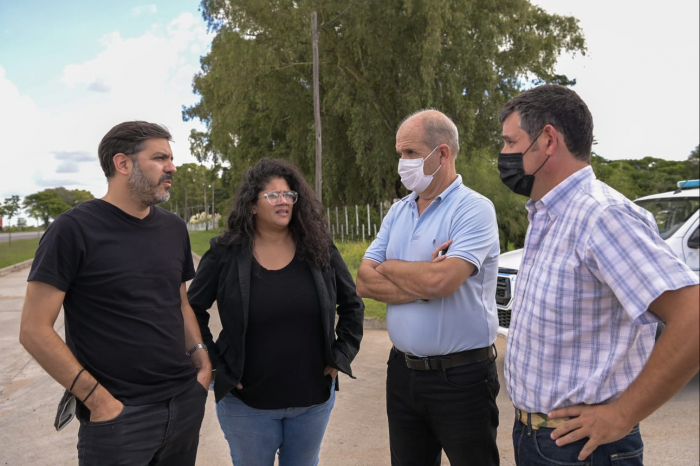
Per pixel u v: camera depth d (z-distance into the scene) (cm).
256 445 225
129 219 198
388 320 232
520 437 159
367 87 1814
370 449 342
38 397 455
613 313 140
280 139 2352
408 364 222
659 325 375
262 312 216
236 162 2280
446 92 1733
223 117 1989
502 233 1490
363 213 1992
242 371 215
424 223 229
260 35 1866
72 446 354
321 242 229
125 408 187
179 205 9038
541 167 155
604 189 145
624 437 143
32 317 174
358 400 430
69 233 181
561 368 145
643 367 130
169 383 199
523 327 156
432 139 223
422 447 234
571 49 2111
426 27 1677
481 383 214
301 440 234
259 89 1945
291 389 219
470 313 213
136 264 193
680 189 533
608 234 134
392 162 1831
